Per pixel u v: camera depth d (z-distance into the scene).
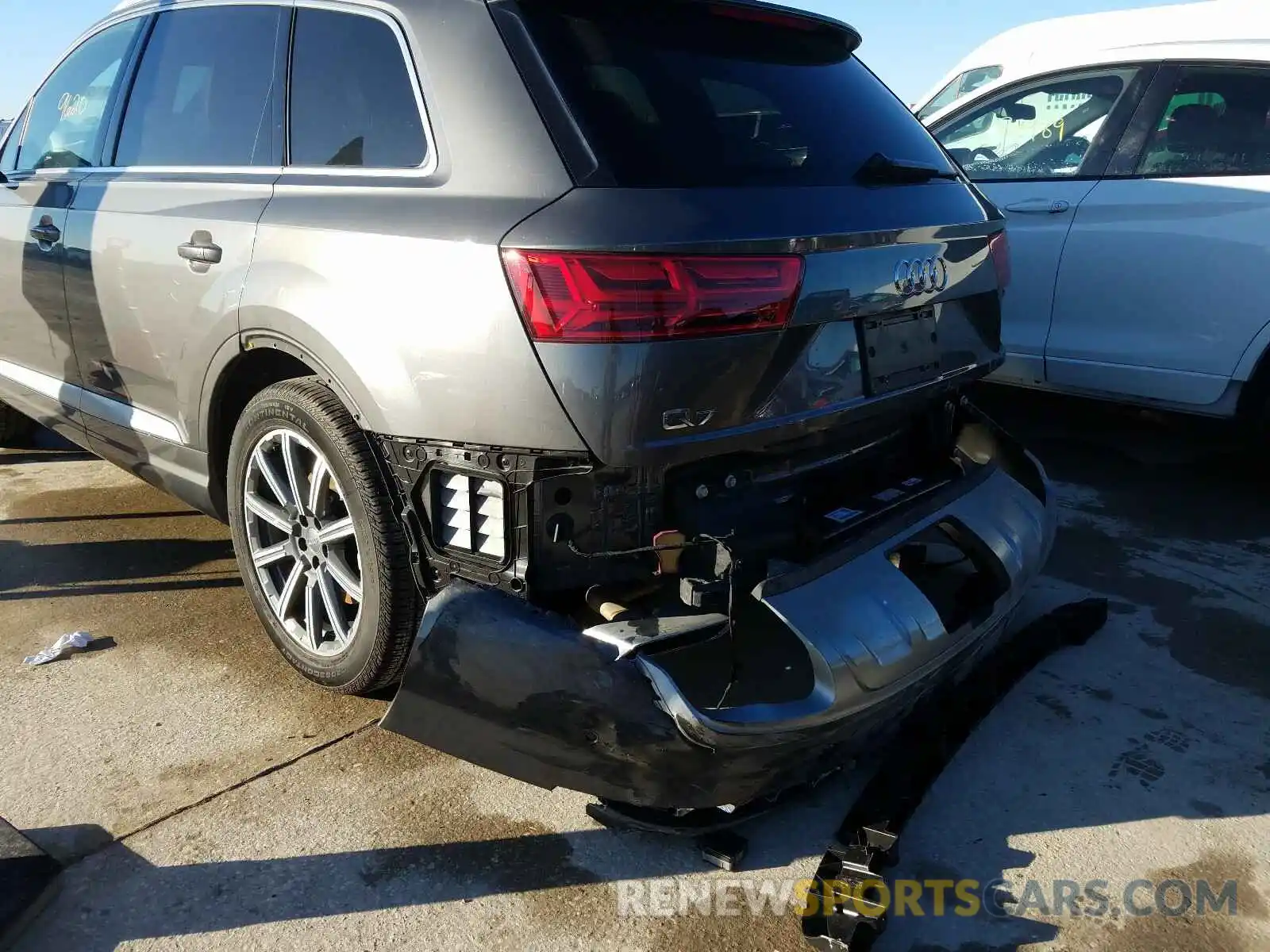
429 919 2.08
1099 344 4.55
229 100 2.93
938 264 2.54
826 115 2.56
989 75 5.28
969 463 3.03
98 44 3.67
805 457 2.46
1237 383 4.17
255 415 2.71
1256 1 4.25
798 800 2.41
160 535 3.97
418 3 2.42
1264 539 4.01
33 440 5.21
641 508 2.19
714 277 2.03
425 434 2.21
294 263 2.46
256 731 2.68
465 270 2.11
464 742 2.22
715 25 2.49
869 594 2.25
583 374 2.01
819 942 1.97
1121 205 4.41
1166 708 2.86
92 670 2.96
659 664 2.08
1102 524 4.16
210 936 2.02
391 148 2.41
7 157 4.19
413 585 2.46
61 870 2.17
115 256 3.15
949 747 2.55
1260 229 4.02
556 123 2.15
